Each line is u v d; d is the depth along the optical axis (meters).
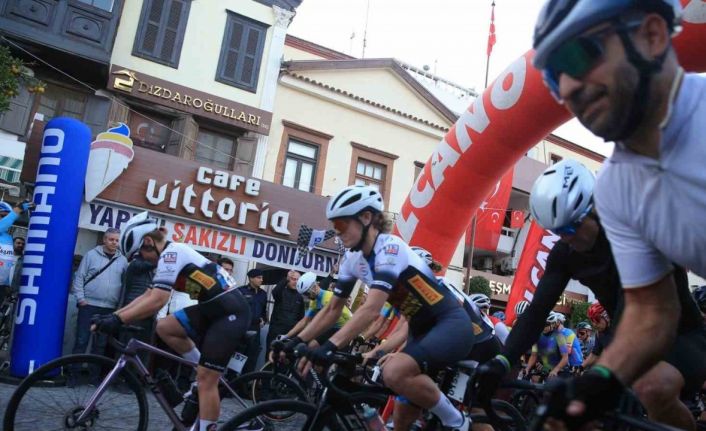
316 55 11.72
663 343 1.10
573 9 0.83
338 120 10.91
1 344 5.72
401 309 2.43
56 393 2.79
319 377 2.19
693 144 0.92
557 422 0.89
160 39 9.53
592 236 1.75
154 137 9.35
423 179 4.57
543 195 1.73
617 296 1.78
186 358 3.12
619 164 1.07
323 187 10.56
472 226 10.77
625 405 1.54
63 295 4.61
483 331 2.88
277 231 7.48
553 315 5.65
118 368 2.86
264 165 10.03
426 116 11.84
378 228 2.43
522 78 3.75
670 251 1.05
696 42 2.85
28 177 5.74
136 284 4.98
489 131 4.04
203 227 7.04
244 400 3.46
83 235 8.03
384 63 11.39
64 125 4.82
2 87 6.58
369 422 2.14
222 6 10.07
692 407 2.62
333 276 7.04
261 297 5.96
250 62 10.16
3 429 2.64
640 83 0.84
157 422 3.67
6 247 5.52
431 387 2.17
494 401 2.85
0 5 8.26
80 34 8.67
